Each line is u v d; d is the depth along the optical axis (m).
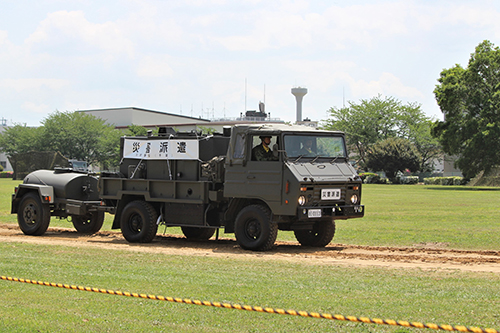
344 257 13.70
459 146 67.06
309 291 9.09
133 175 17.80
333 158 15.34
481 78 65.44
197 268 11.45
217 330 7.07
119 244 16.55
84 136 105.81
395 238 18.17
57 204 19.42
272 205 14.53
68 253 13.67
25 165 83.38
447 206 31.83
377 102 104.31
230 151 15.38
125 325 7.29
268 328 7.13
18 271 11.01
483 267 12.01
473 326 7.05
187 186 16.53
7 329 7.18
